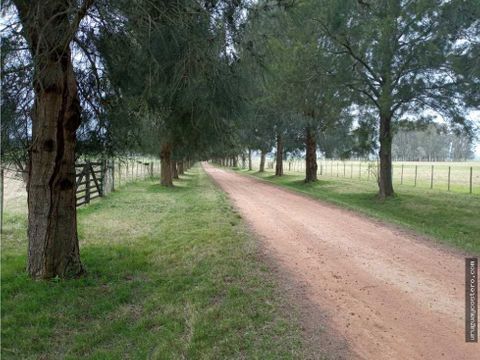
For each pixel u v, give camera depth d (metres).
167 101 6.14
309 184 26.61
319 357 3.53
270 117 26.91
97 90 6.57
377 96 16.81
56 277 5.41
